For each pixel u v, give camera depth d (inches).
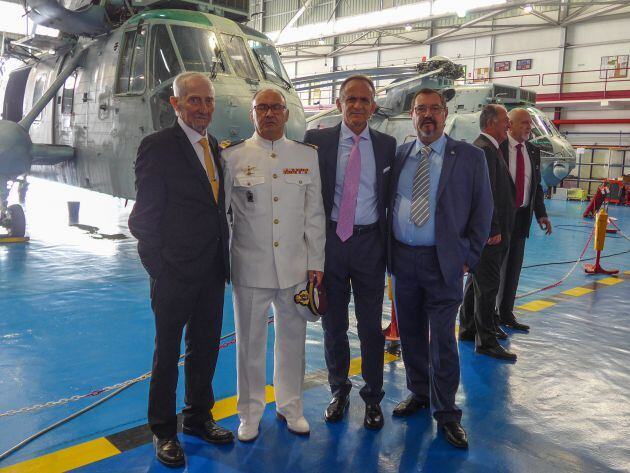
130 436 107.2
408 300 117.8
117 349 154.7
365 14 844.6
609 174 835.4
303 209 109.5
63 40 312.5
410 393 132.5
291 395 112.3
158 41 243.0
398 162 115.9
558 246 367.6
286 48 1211.2
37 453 99.8
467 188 112.0
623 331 182.9
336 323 118.0
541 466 100.9
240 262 107.2
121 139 254.5
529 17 909.8
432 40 1008.9
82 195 639.8
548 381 140.6
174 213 99.7
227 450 103.8
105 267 265.3
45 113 329.1
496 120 150.0
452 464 100.8
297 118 260.4
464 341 172.7
